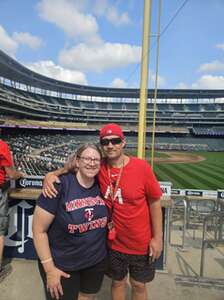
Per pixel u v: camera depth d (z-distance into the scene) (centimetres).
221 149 5997
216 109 7738
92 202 218
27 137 5344
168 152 5419
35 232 208
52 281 206
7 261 400
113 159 233
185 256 496
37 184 413
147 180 234
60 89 7506
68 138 6050
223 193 855
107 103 8100
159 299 311
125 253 250
